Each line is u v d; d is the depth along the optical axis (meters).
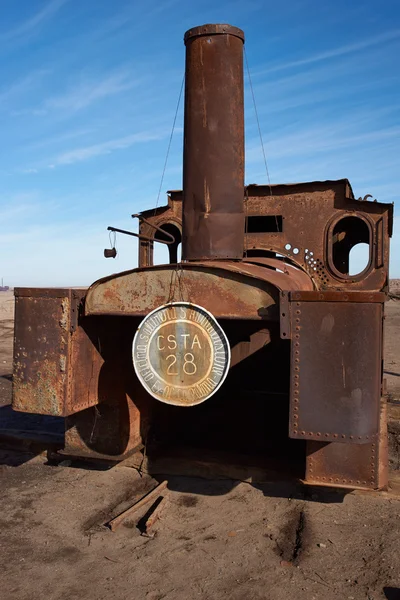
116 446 5.27
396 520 4.31
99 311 4.46
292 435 3.94
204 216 4.89
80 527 4.20
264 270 4.64
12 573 3.55
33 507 4.55
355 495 4.75
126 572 3.57
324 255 6.29
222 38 4.90
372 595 3.33
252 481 5.04
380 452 4.95
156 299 4.32
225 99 4.90
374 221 6.13
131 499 4.73
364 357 3.86
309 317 3.92
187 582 3.46
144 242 6.92
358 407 3.86
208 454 5.50
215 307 4.17
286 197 6.43
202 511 4.48
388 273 6.09
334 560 3.72
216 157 4.88
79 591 3.36
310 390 3.92
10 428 7.09
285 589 3.39
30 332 4.55
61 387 4.46
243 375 6.83
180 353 4.12
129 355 5.50
